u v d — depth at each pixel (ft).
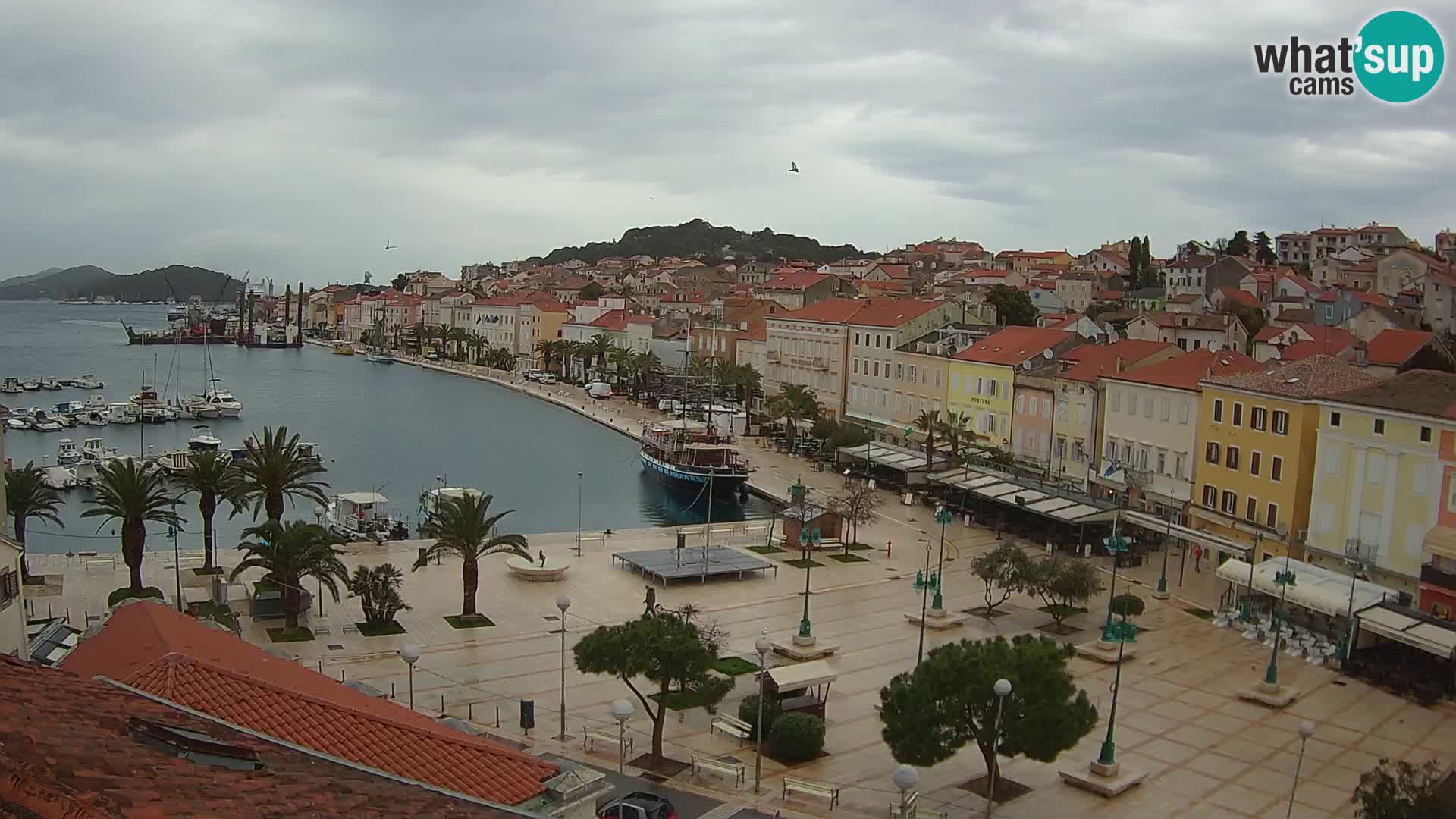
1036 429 339.36
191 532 303.07
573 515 344.08
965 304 439.22
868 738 152.05
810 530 251.60
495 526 323.16
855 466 392.68
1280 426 244.01
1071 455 322.55
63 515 327.26
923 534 295.69
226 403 572.10
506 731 149.07
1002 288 573.74
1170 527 250.16
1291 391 242.37
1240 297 570.05
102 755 38.65
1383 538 216.33
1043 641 131.75
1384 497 216.33
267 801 39.58
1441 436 204.23
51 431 495.82
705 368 549.95
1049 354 350.43
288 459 232.53
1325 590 195.83
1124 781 135.95
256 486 228.43
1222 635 206.90
